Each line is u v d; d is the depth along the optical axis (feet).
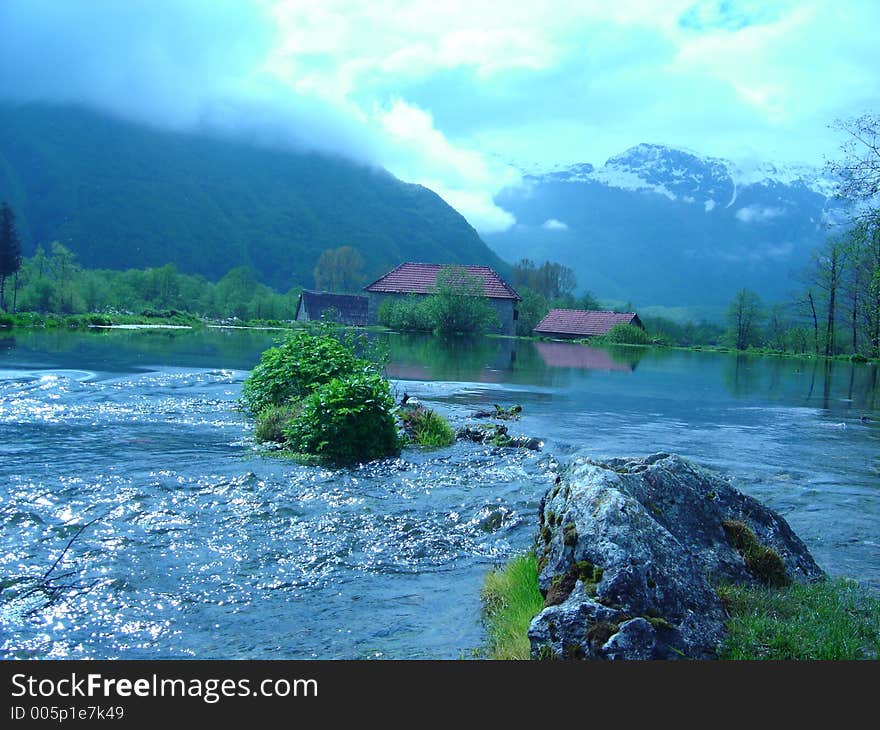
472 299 217.77
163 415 48.14
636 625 14.79
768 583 19.35
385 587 21.11
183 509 27.30
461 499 30.27
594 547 16.12
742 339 246.47
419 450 40.37
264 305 306.96
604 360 137.18
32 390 56.34
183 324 226.38
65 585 20.16
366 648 17.17
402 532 25.91
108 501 27.71
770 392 86.22
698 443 46.55
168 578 21.07
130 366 79.41
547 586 16.81
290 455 37.17
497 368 103.40
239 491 30.01
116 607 19.11
